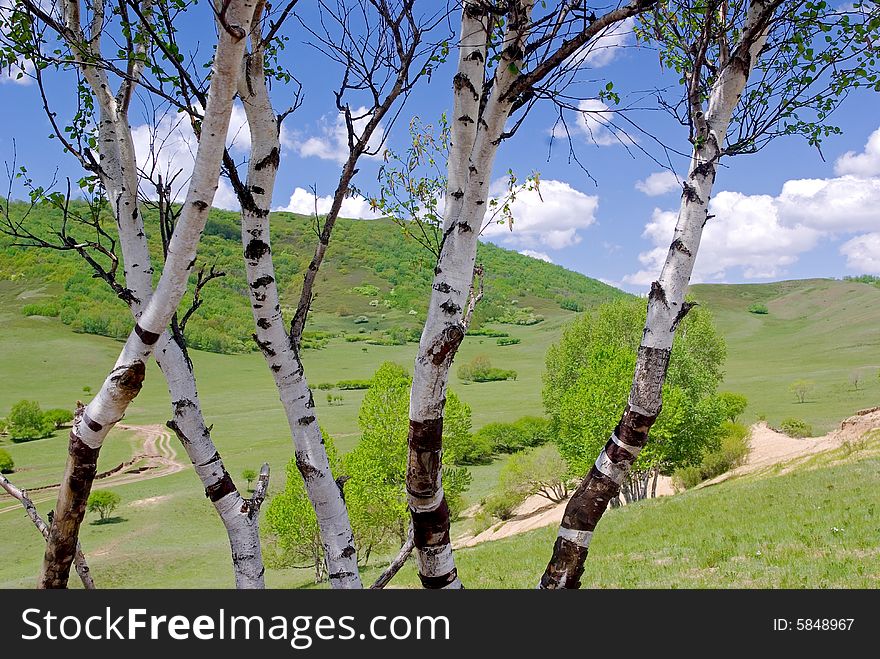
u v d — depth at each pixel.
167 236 3.80
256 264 3.69
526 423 66.38
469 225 3.17
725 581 11.91
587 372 32.16
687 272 3.42
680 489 37.53
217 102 2.62
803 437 42.09
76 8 3.91
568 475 33.75
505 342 185.50
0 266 184.88
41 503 44.94
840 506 16.84
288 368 3.78
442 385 3.14
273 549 33.41
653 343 3.37
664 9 3.94
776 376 88.81
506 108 3.14
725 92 3.55
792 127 3.96
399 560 4.07
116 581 31.09
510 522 37.91
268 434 75.50
